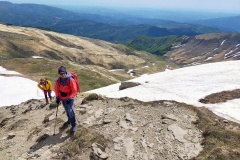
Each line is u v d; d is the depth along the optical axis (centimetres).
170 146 1365
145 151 1341
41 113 2238
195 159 1225
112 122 1689
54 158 1352
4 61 11600
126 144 1412
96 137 1438
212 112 2194
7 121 2356
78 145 1402
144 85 3509
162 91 3088
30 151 1502
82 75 9994
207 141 1348
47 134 1611
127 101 2177
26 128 1955
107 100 2211
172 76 3894
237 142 1312
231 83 3158
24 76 7988
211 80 3378
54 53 18762
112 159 1305
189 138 1436
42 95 4825
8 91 5375
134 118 1733
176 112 1825
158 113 1820
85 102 2181
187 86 3212
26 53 17200
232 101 2566
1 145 1727
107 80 9925
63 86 1480
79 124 1639
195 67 4397
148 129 1562
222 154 1185
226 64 4250
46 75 9581
